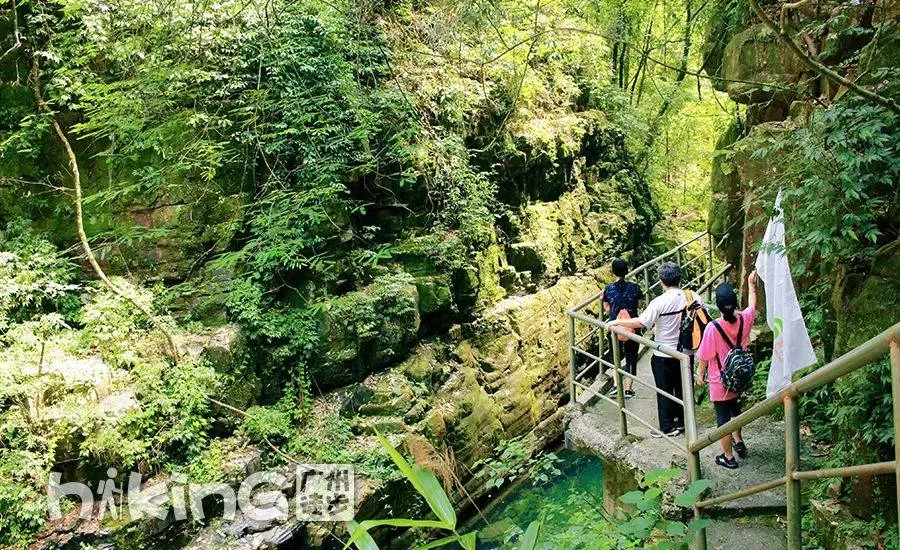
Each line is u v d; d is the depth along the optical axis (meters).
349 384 9.97
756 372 6.61
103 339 8.30
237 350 8.98
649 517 3.16
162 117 9.55
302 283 9.95
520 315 12.80
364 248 10.82
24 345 7.66
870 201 4.29
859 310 4.18
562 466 10.97
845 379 4.14
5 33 9.30
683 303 5.89
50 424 7.09
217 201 9.74
